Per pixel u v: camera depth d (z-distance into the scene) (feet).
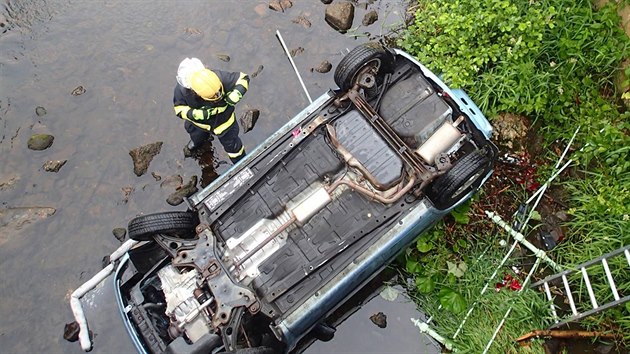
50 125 22.21
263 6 24.29
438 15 21.63
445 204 17.31
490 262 18.97
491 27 20.85
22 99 22.70
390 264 19.39
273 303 15.90
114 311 18.67
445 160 16.70
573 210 19.33
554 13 19.81
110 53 23.61
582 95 20.49
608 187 19.07
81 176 21.30
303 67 23.21
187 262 15.70
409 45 22.20
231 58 23.40
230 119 18.63
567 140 20.42
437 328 18.43
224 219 16.97
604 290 17.81
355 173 17.01
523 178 20.26
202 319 15.47
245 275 16.11
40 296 19.51
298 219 16.35
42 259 20.01
